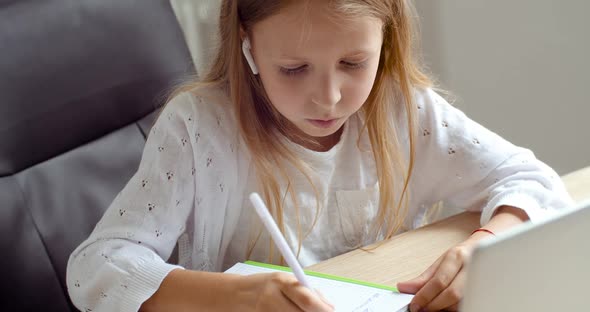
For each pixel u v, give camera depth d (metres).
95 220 1.19
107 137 1.22
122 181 1.22
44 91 1.16
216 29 1.11
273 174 1.10
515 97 1.79
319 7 0.86
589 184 1.10
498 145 1.14
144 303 0.88
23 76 1.14
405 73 1.11
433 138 1.17
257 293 0.80
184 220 1.07
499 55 1.78
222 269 1.16
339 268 0.95
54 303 1.15
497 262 0.51
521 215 1.00
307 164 1.12
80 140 1.20
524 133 1.80
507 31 1.74
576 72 1.65
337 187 1.17
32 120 1.15
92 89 1.20
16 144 1.13
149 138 1.09
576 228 0.53
